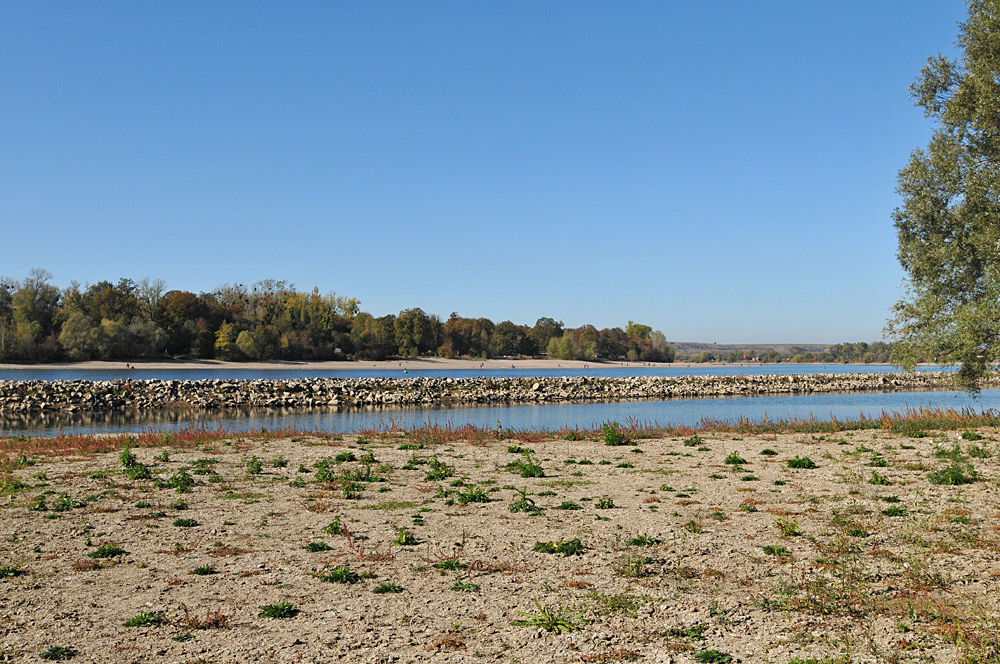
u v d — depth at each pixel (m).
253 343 118.94
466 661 5.80
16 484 14.21
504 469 17.23
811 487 13.83
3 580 8.22
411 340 146.50
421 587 7.84
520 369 135.38
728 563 8.55
